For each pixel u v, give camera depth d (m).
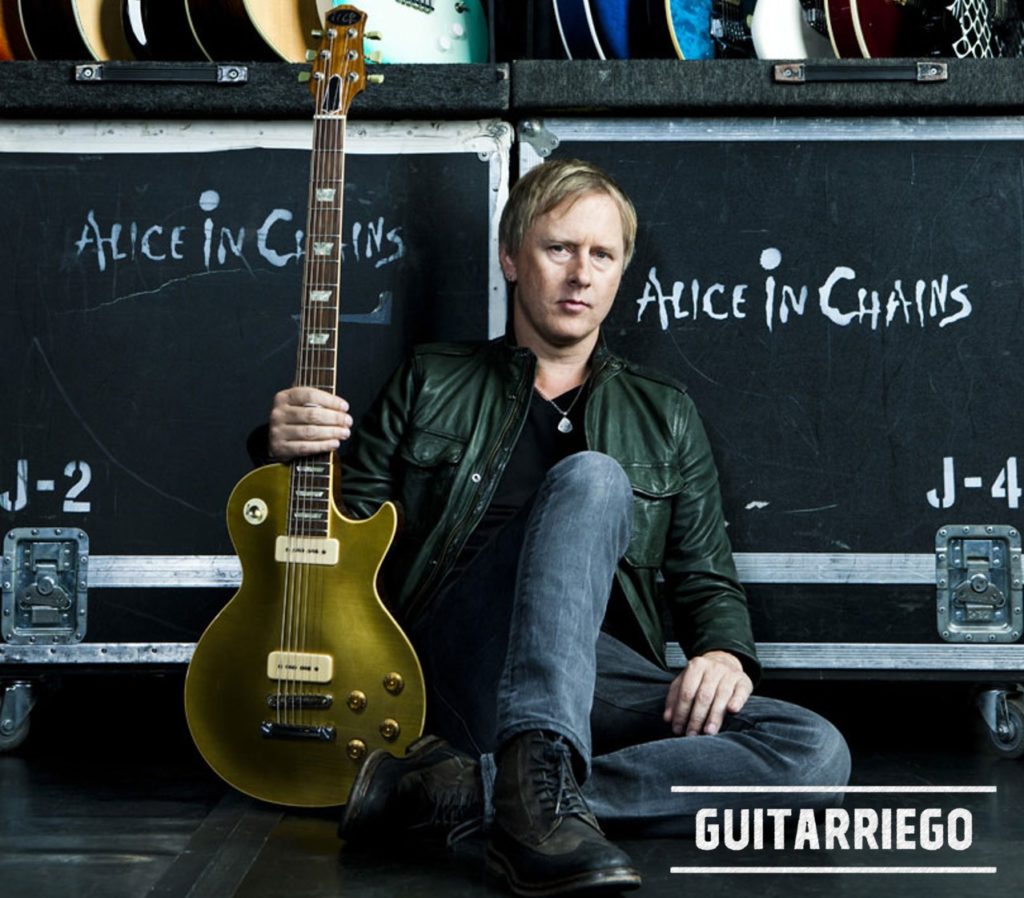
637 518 1.79
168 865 1.45
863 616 2.07
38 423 2.09
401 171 2.11
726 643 1.69
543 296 1.79
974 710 2.23
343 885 1.38
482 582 1.62
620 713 1.64
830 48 2.37
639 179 2.10
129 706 2.49
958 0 2.30
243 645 1.71
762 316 2.09
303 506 1.70
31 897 1.33
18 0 2.22
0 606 2.07
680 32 2.32
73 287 2.10
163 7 2.23
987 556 2.07
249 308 2.10
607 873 1.28
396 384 1.87
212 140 2.11
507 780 1.37
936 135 2.09
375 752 1.55
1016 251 2.09
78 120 2.10
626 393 1.85
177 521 2.08
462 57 2.41
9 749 2.06
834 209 2.10
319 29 2.27
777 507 2.08
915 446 2.08
